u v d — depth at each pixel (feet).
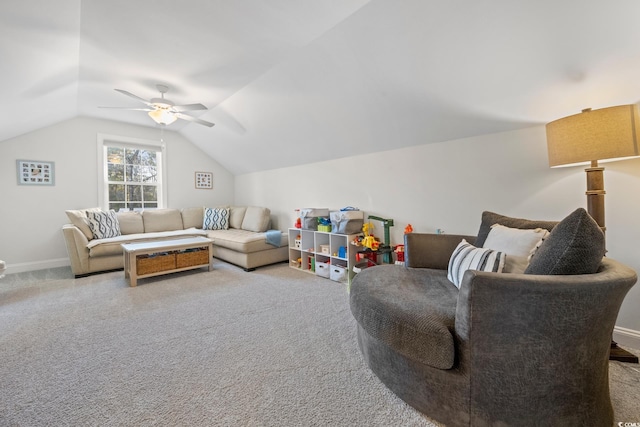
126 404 4.11
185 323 6.86
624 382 4.52
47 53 6.86
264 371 4.91
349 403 4.13
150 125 15.31
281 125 11.52
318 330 6.49
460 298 3.57
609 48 4.84
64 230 10.71
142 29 6.51
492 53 5.72
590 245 3.31
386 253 9.56
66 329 6.51
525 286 3.15
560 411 3.32
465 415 3.52
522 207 7.12
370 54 6.85
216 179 18.45
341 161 11.85
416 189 9.36
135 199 15.39
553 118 6.46
